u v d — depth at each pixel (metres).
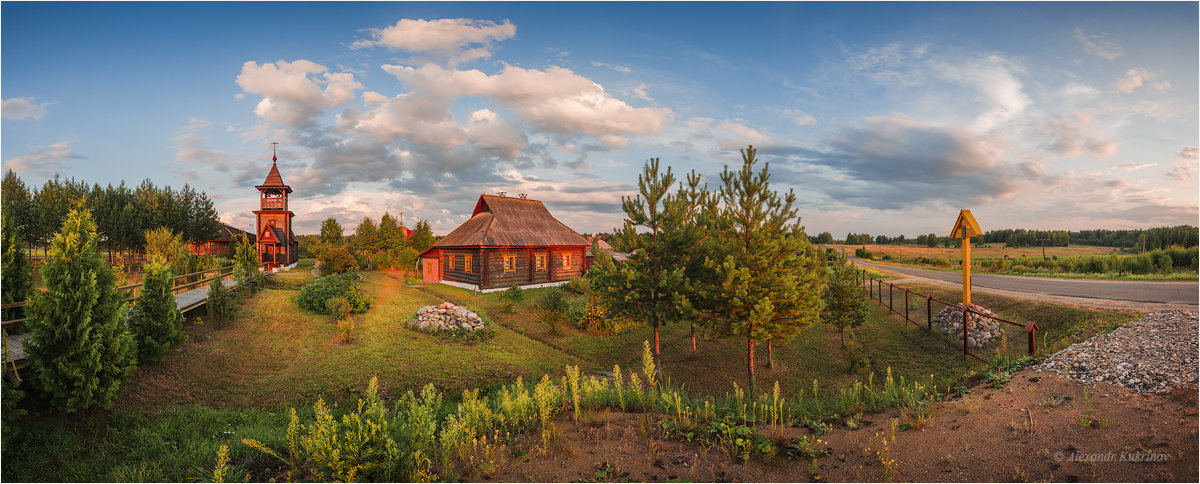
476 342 16.53
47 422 7.97
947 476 5.41
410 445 6.23
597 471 5.99
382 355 13.84
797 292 12.48
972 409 7.30
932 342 15.43
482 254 30.11
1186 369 7.39
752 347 12.84
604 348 18.16
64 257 8.41
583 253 36.28
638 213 13.68
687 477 5.77
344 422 6.04
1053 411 6.78
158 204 42.69
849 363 14.98
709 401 9.40
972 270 40.38
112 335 8.73
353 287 19.53
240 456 7.19
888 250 97.88
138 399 9.46
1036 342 12.81
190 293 18.05
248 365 12.24
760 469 5.91
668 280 12.98
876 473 5.64
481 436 7.33
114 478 6.71
